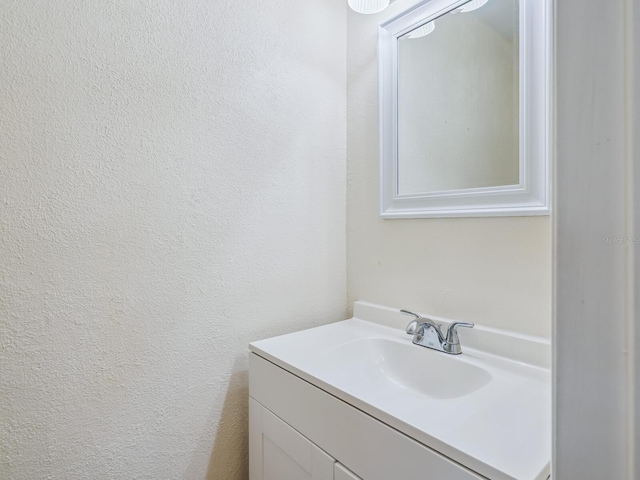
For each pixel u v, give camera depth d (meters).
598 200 0.28
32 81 0.78
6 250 0.75
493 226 0.98
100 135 0.86
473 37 1.04
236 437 1.12
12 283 0.76
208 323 1.05
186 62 1.00
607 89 0.27
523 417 0.66
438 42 1.12
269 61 1.19
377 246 1.30
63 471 0.83
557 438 0.31
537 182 0.90
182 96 0.99
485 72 1.01
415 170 1.18
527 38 0.92
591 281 0.28
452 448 0.57
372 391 0.75
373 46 1.32
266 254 1.18
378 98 1.28
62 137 0.81
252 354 1.05
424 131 1.16
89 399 0.86
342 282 1.42
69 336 0.83
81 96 0.84
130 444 0.92
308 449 0.84
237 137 1.11
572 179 0.29
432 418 0.65
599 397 0.28
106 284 0.88
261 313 1.17
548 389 0.78
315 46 1.32
